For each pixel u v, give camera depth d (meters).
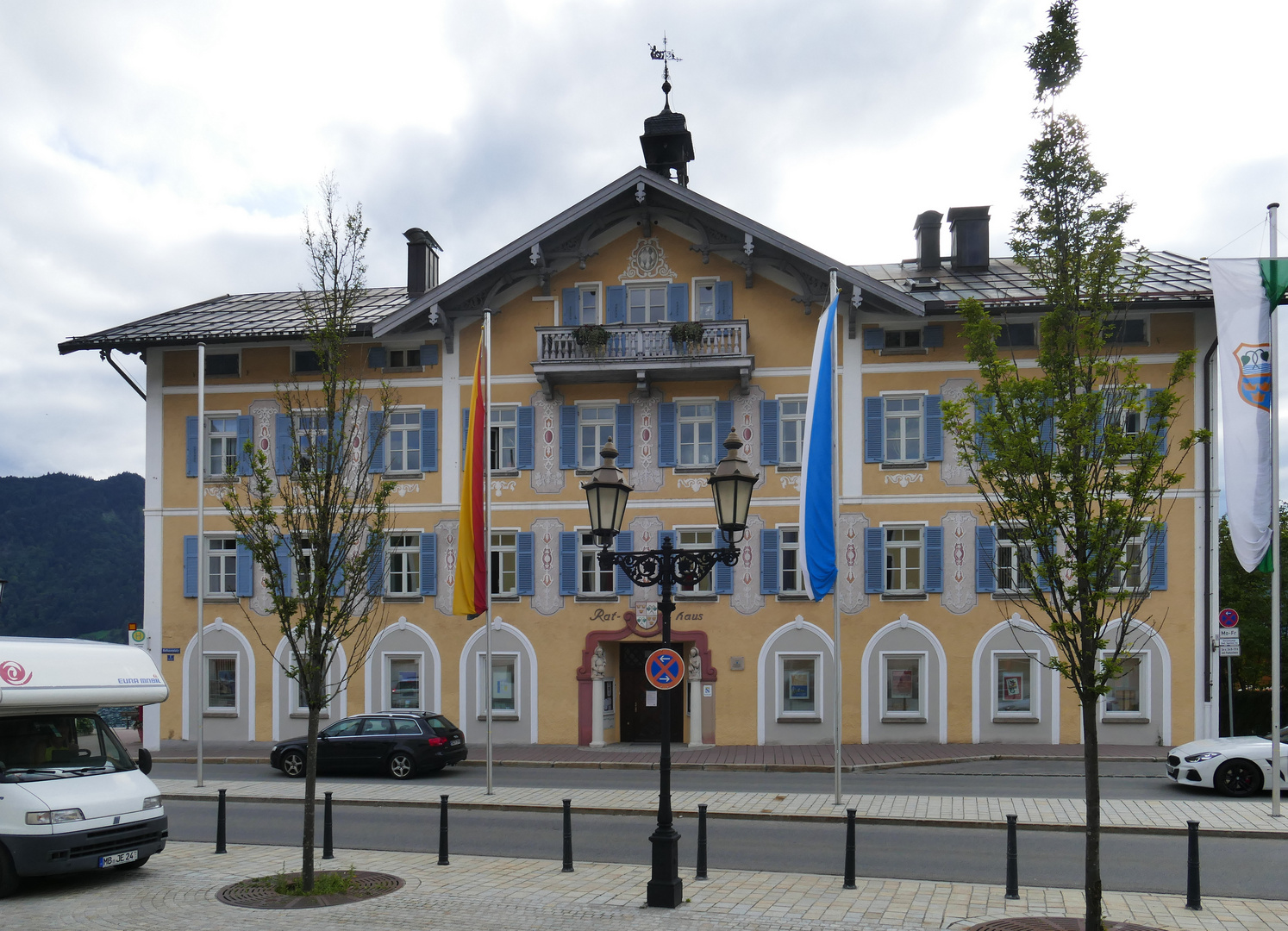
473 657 29.38
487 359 23.38
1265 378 17.17
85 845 12.68
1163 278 28.41
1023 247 11.20
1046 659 27.33
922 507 28.12
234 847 15.72
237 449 30.62
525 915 11.27
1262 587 36.78
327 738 24.02
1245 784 19.03
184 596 30.53
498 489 29.69
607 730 29.23
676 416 29.27
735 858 14.64
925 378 28.33
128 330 31.19
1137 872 13.54
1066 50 11.09
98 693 13.61
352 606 13.16
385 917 11.20
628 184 28.50
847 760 24.64
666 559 12.92
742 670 28.44
